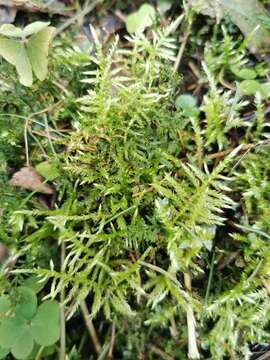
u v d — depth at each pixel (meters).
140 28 0.11
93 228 0.10
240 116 0.11
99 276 0.10
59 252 0.11
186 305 0.09
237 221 0.10
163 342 0.11
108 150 0.10
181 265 0.10
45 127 0.11
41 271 0.10
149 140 0.11
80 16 0.12
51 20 0.12
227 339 0.10
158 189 0.10
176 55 0.12
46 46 0.10
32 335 0.10
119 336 0.11
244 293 0.10
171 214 0.10
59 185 0.11
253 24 0.11
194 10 0.11
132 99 0.10
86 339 0.11
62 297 0.10
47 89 0.11
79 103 0.11
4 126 0.11
